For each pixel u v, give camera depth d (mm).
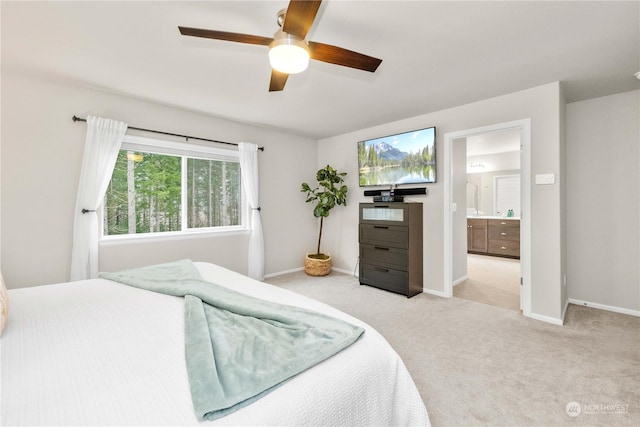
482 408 1560
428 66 2367
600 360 2018
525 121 2850
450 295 3449
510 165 6309
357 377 903
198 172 3707
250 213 4125
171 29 1863
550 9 1679
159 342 1024
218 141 3770
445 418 1485
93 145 2793
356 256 4531
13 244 2514
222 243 3844
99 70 2436
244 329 1081
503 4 1634
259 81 2646
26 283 2566
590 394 1666
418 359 2049
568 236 3242
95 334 1084
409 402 1042
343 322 1167
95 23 1794
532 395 1662
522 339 2344
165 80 2623
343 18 1750
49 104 2641
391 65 2346
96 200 2818
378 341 1098
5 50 2109
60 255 2715
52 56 2199
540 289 2770
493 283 4086
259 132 4254
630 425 1438
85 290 1629
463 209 4246
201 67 2379
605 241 3027
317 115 3670
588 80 2641
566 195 3197
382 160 4074
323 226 5078
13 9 1645
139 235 3176
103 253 2932
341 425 811
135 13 1702
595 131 3066
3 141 2461
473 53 2166
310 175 4984
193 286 1553
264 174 4332
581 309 3035
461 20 1776
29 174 2566
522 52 2156
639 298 2863
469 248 6531
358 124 4094
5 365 872
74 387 772
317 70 2439
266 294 1538
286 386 795
